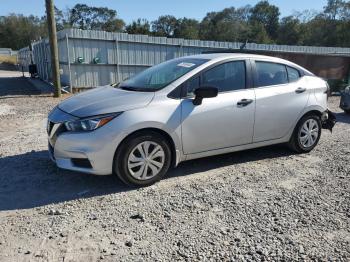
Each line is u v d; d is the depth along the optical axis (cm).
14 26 9350
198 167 528
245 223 365
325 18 7519
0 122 870
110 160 425
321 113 606
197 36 8756
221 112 488
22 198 420
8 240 331
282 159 573
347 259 307
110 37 1582
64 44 1556
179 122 456
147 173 452
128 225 359
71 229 351
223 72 504
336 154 604
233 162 554
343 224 366
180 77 473
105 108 429
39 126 821
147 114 435
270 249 320
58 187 452
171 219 371
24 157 568
